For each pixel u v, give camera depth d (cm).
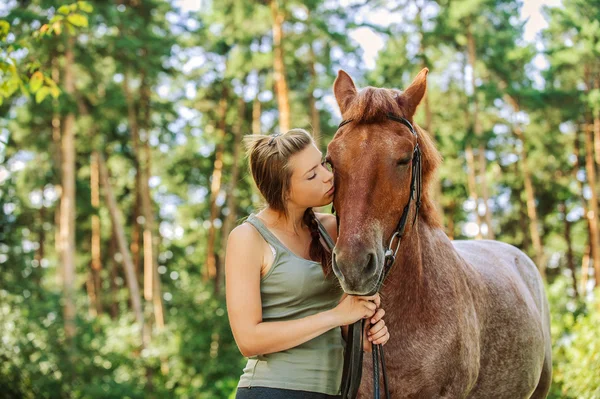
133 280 2378
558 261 3528
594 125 2828
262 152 286
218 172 3027
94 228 2991
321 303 288
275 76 2066
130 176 3120
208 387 1920
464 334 335
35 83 597
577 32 2705
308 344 282
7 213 1608
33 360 1514
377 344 295
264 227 285
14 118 2153
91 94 2162
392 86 2419
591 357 830
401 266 313
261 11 2053
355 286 261
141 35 2270
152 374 2003
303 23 2069
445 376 324
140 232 3350
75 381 1664
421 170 315
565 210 3362
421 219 342
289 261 281
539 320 456
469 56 2550
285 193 285
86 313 1962
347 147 282
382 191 276
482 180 2575
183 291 2106
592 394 807
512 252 522
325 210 680
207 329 2008
